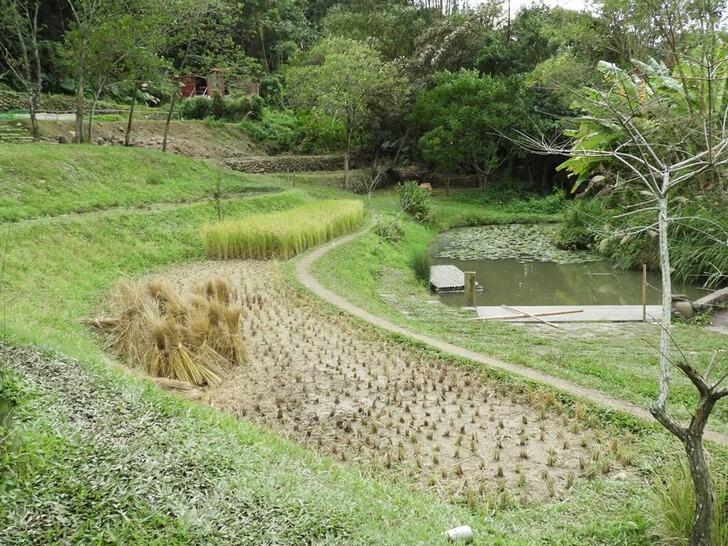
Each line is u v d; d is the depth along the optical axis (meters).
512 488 4.92
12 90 27.45
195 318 7.88
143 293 8.75
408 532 3.66
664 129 9.73
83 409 4.49
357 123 32.31
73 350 6.19
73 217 14.93
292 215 19.28
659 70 15.14
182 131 31.19
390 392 6.95
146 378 6.64
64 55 23.09
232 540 3.23
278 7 47.53
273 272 13.86
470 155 33.12
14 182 16.00
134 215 16.19
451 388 7.12
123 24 21.44
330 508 3.69
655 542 4.00
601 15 19.19
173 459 3.93
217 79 38.91
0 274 9.70
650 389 7.04
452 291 15.72
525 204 31.44
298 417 6.19
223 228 15.90
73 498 3.35
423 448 5.60
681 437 3.48
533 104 31.19
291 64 40.56
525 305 14.13
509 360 8.08
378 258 17.77
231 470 3.98
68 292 10.30
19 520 3.11
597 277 17.48
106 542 3.08
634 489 4.75
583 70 15.60
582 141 14.90
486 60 35.88
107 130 26.69
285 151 35.75
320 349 8.44
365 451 5.49
